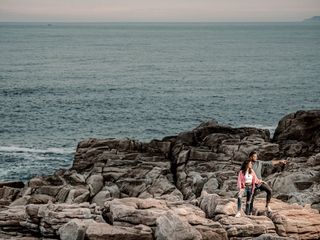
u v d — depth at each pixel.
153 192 33.47
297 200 27.92
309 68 157.50
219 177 33.66
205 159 37.44
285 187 30.48
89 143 40.44
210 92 107.44
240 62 180.50
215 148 38.88
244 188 22.94
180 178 35.62
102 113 82.12
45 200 31.97
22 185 36.72
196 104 91.75
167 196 30.33
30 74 138.75
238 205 22.70
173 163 38.78
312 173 31.42
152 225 21.44
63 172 38.09
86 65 168.00
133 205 23.00
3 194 33.66
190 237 20.39
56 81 124.56
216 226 21.44
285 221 22.41
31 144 62.03
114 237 20.47
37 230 22.92
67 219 22.36
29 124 73.00
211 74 143.25
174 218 20.59
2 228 23.34
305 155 37.75
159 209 22.81
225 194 30.78
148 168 36.66
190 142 41.44
